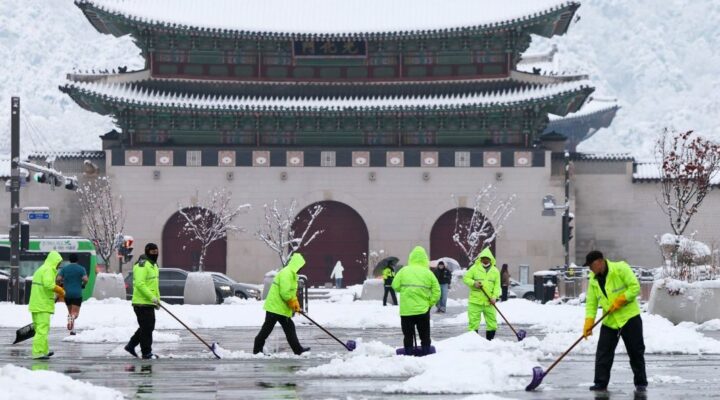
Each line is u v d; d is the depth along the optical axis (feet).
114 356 216.13
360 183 644.27
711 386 165.07
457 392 156.66
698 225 652.07
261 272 639.35
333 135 655.35
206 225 638.94
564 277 468.34
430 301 202.28
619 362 201.57
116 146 640.58
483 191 636.07
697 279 366.84
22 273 467.11
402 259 642.22
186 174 639.35
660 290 287.89
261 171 641.81
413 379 160.35
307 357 212.43
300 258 213.66
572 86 631.56
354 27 652.89
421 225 642.22
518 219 638.94
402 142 653.30
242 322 321.11
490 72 654.53
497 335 279.90
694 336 226.79
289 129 655.35
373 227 641.81
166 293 487.20
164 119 649.20
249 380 173.47
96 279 426.10
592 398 151.94
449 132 652.89
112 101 626.64
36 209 410.93
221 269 641.81
